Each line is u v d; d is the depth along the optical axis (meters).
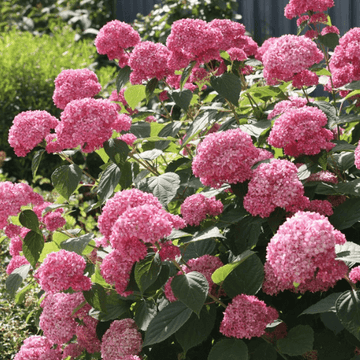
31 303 3.44
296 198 1.97
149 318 2.15
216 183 2.11
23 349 2.55
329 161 2.51
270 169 1.99
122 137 2.68
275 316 1.96
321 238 1.63
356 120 2.53
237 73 3.17
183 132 3.52
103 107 2.29
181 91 2.80
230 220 2.21
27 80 6.97
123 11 9.95
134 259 1.78
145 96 3.00
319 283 2.01
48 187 6.46
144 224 1.73
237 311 1.89
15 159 6.61
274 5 7.05
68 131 2.27
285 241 1.67
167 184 2.39
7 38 8.30
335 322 2.01
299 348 1.90
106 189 2.38
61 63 7.38
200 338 1.95
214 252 2.57
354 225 2.41
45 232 3.17
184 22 2.56
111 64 9.06
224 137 2.05
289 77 2.53
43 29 10.56
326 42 2.90
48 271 2.04
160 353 2.22
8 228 2.48
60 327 2.30
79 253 2.24
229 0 7.55
